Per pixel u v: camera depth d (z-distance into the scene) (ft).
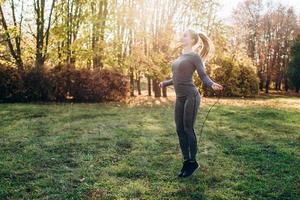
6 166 19.95
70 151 23.65
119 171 19.17
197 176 18.60
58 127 32.09
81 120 36.37
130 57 70.59
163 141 26.71
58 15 63.36
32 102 56.29
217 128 32.68
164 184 17.44
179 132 18.43
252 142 27.20
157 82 72.33
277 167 20.67
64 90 58.59
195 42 18.21
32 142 25.94
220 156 22.90
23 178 18.26
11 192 16.29
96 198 15.67
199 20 74.95
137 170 19.43
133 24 71.56
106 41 69.21
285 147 25.61
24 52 67.31
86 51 65.72
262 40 148.25
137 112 43.21
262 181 18.30
